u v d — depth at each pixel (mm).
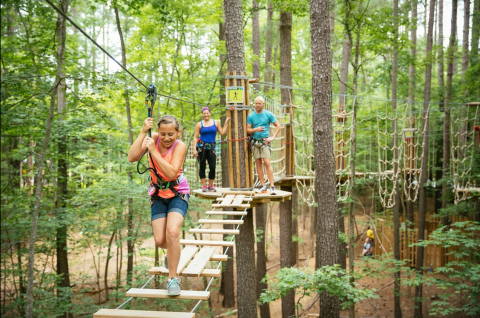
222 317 11703
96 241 9953
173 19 10836
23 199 7598
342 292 6551
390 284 12578
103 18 19188
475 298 7801
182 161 2697
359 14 8820
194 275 2988
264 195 6148
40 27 7121
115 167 11633
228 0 6426
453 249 13531
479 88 12180
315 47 7203
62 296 8812
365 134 15430
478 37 11984
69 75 6863
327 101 7273
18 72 6219
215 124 6336
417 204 17625
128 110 10359
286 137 8836
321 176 7395
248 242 6926
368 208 21266
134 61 11133
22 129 7215
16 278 9867
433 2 12312
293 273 6711
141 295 2668
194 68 11289
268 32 16031
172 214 2688
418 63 12453
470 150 12805
